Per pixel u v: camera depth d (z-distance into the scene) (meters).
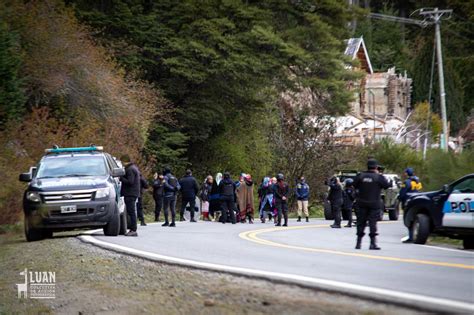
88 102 79.00
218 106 106.94
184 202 77.75
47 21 76.75
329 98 110.38
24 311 27.31
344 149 113.75
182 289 26.28
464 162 60.25
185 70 99.94
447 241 51.47
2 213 51.12
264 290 24.62
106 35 100.38
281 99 113.06
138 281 29.02
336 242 47.41
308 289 24.30
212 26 101.19
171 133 102.25
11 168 54.50
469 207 43.03
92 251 38.75
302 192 81.50
